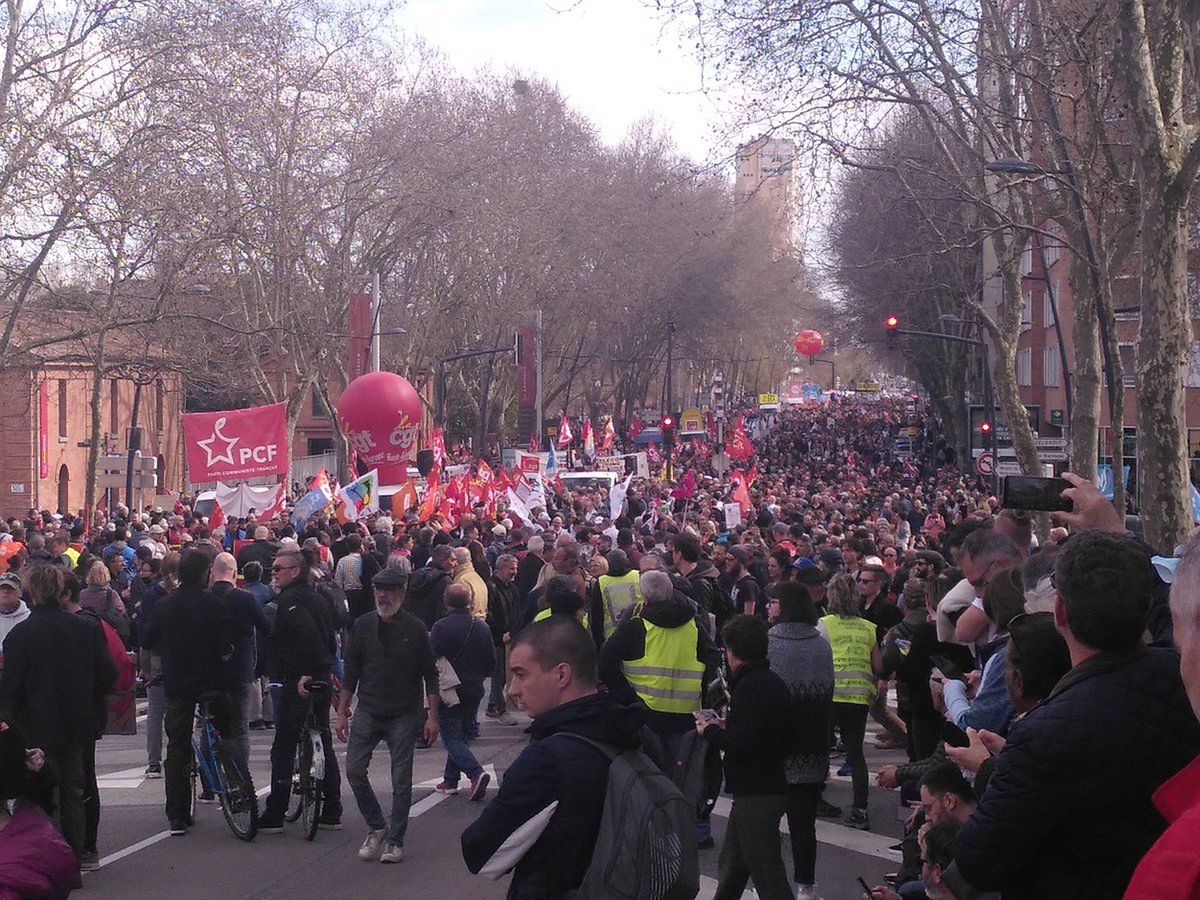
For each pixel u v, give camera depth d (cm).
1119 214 2012
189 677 977
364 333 4178
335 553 1869
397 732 923
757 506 3172
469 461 4794
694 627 895
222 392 4272
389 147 4106
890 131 2477
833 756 1292
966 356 5106
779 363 13650
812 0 1769
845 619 1031
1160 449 1334
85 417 5397
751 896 828
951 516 2778
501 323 5803
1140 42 1298
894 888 628
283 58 3525
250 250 3612
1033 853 341
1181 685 339
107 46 2559
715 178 1952
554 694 417
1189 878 217
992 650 573
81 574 1551
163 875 883
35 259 2614
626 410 8300
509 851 392
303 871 894
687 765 761
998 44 1889
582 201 6028
